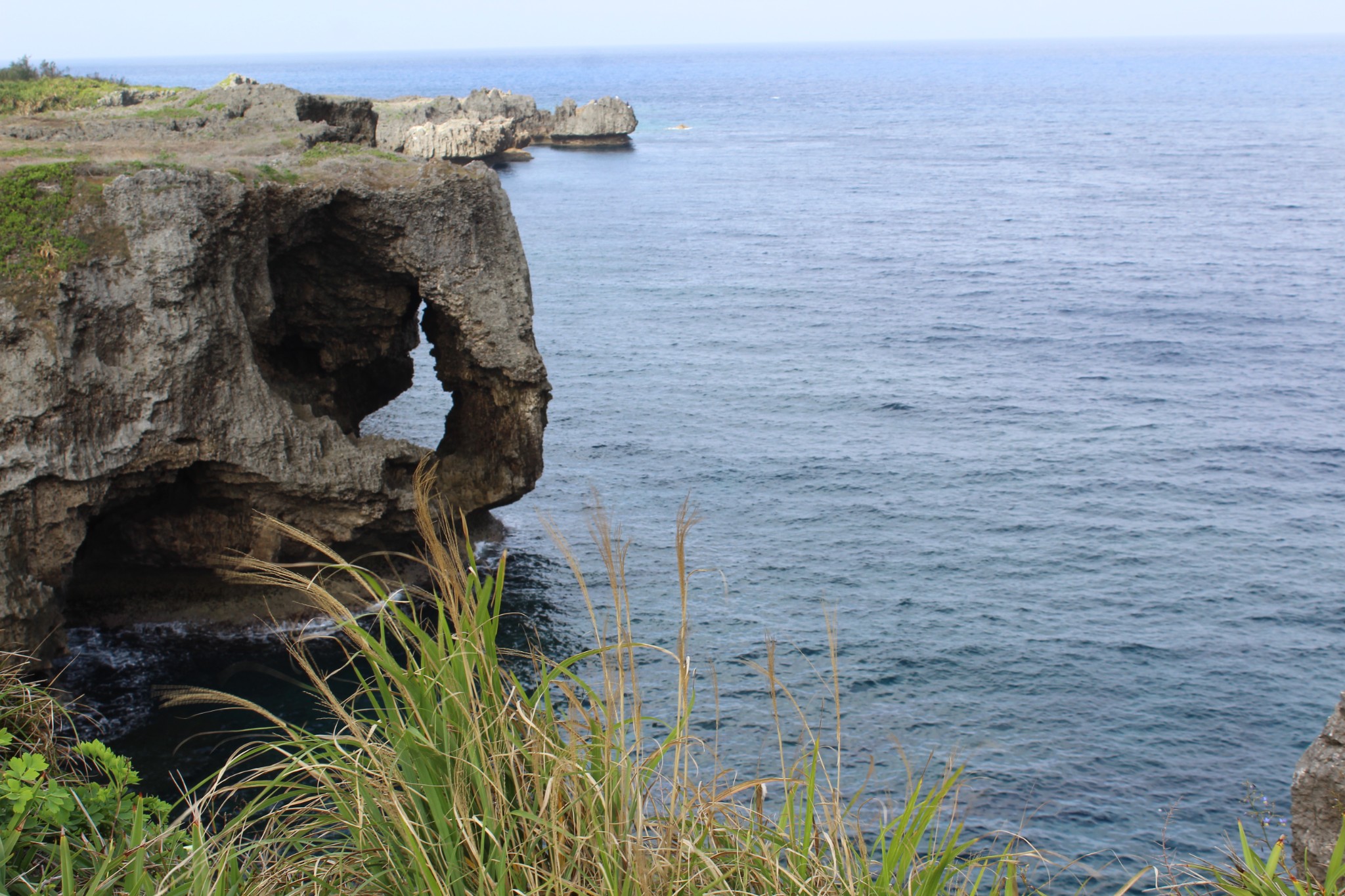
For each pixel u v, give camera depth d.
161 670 24.23
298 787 6.73
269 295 26.11
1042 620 27.47
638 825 5.84
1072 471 38.34
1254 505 35.31
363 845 6.30
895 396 47.28
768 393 47.91
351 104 39.84
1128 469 38.44
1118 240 87.88
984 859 7.25
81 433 22.50
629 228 95.69
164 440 23.45
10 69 63.88
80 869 7.25
